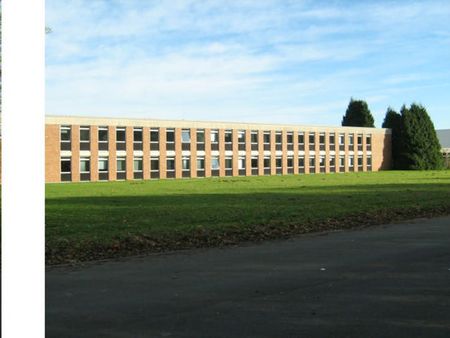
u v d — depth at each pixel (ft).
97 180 194.18
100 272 29.17
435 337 17.83
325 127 260.83
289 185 130.11
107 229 47.32
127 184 150.51
